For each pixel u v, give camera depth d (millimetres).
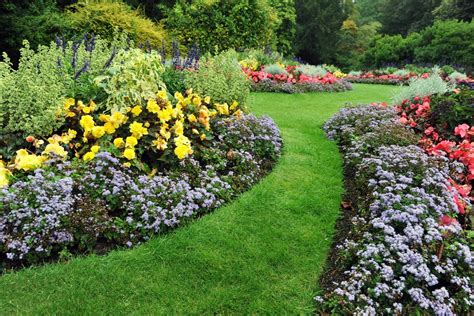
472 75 17406
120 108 3529
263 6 14133
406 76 15633
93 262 2395
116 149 3213
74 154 3340
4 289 2184
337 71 16500
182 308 2158
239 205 3131
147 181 3010
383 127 4457
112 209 2822
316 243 2789
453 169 3602
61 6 13625
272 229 2889
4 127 3346
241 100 5051
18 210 2479
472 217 3100
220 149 3889
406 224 2576
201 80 4852
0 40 9789
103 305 2135
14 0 10344
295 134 5297
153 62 3818
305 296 2285
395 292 2100
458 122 4352
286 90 9312
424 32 22281
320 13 28406
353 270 2293
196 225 2820
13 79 3334
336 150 4719
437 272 2283
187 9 13375
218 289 2307
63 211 2543
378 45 24078
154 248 2549
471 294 2191
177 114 3764
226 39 13336
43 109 3322
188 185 3057
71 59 4578
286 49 23688
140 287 2270
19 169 2939
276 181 3656
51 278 2270
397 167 3312
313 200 3350
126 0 15594
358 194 3406
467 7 26031
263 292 2299
